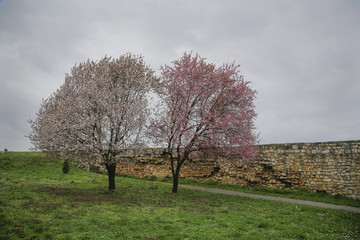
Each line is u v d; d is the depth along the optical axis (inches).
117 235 349.1
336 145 795.4
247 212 530.0
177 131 711.1
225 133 721.0
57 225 375.6
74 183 870.4
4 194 584.7
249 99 761.0
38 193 625.9
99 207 507.2
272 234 389.4
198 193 775.1
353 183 751.7
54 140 626.5
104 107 650.2
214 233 376.5
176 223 420.5
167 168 1136.2
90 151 633.0
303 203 682.8
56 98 727.1
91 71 752.3
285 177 866.8
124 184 903.1
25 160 1127.6
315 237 389.7
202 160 1064.8
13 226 353.7
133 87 735.7
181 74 761.6
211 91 750.5
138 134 708.0
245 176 945.5
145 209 517.7
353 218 527.2
